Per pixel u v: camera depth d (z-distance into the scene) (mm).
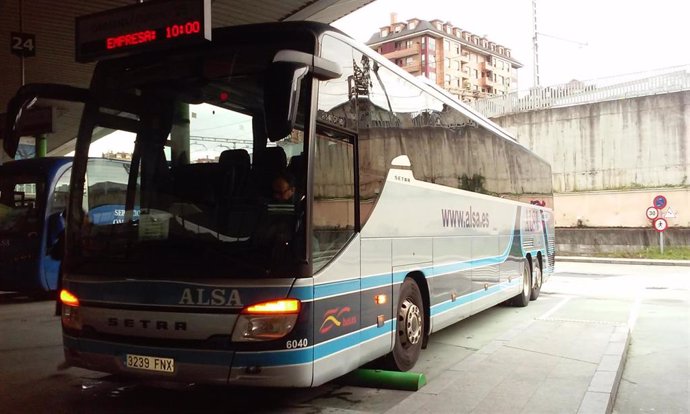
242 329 4297
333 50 5105
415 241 6613
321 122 4781
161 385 5805
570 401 5230
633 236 27000
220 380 4320
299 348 4336
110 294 4703
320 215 4664
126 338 4625
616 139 28312
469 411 4988
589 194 28844
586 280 18266
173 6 4832
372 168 5699
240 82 4793
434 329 7094
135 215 4762
